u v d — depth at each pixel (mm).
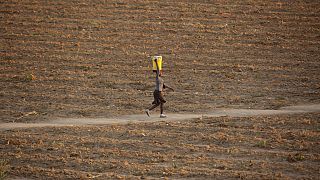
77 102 72188
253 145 52031
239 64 89812
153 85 80000
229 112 65500
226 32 106062
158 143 52844
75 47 99188
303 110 65438
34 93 76500
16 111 68312
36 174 45438
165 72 86125
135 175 44781
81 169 46656
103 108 69000
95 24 111188
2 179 44156
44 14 117500
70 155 50031
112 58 93625
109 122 61969
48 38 104062
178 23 111125
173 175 44344
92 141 53750
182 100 72312
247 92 75938
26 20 113875
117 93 76062
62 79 82750
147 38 103688
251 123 59156
